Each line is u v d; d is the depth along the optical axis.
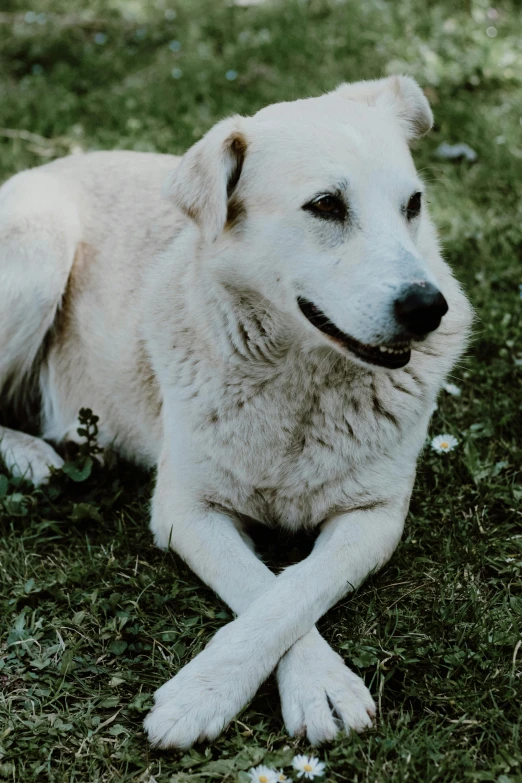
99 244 3.81
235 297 2.84
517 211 5.32
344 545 2.83
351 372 2.83
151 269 3.38
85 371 3.86
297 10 8.41
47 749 2.41
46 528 3.37
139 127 6.49
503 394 3.87
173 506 3.13
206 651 2.58
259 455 2.95
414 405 2.95
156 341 3.13
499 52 7.18
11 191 4.00
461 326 3.12
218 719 2.42
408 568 3.03
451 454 3.54
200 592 3.01
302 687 2.47
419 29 7.80
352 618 2.83
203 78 7.17
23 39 8.46
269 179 2.74
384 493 2.99
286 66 7.35
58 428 4.05
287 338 2.81
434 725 2.40
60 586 3.04
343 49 7.50
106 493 3.52
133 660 2.71
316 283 2.67
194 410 2.98
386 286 2.51
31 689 2.61
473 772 2.24
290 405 2.89
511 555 3.06
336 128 2.72
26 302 3.78
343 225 2.65
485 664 2.59
